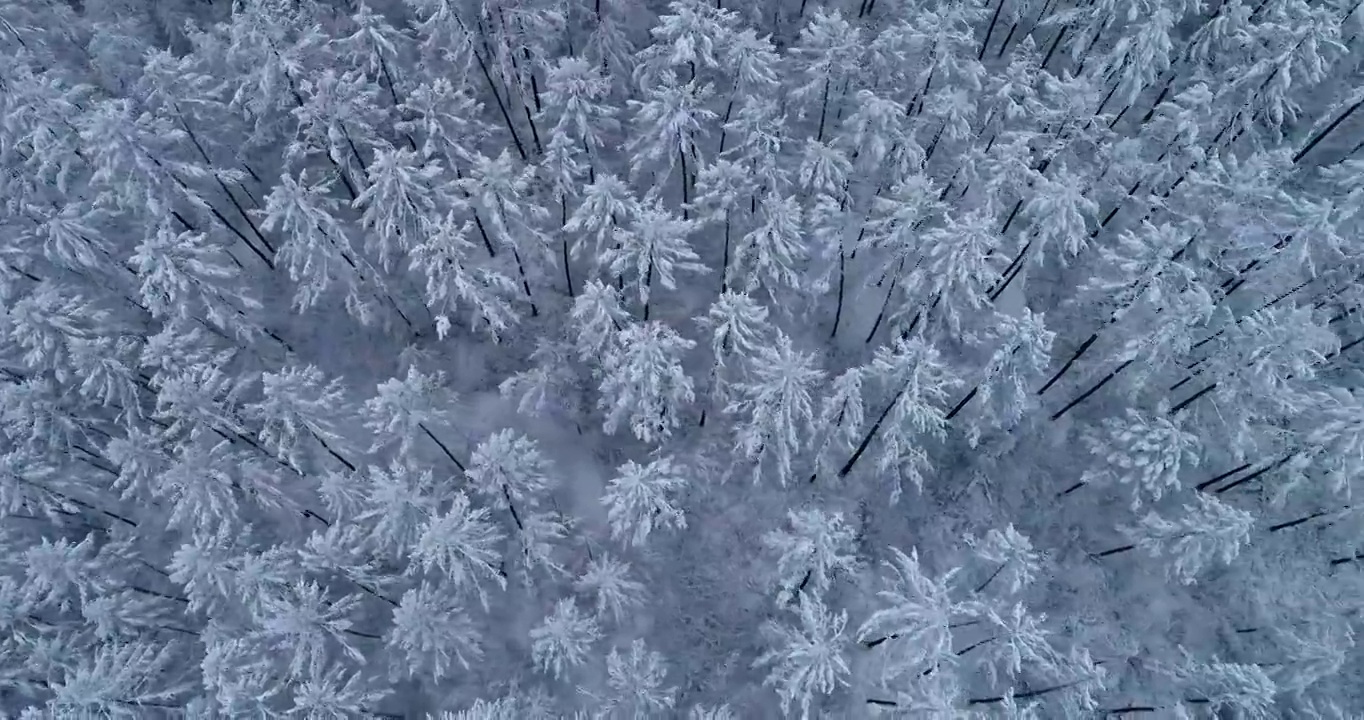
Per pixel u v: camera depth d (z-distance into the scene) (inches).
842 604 995.9
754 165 1003.3
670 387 911.0
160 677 925.8
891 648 928.3
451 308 990.4
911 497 1049.5
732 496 1043.9
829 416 921.5
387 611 986.1
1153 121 1046.4
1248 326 884.0
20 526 979.9
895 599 831.1
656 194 995.9
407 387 864.3
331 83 932.0
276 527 976.3
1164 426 916.0
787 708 868.6
